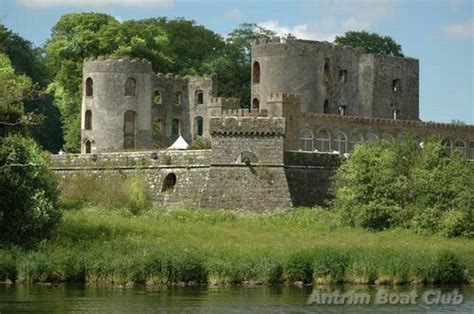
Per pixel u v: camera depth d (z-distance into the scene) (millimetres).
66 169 111562
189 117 147125
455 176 94062
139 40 154500
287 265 70938
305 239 84188
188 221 93062
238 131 101312
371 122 132000
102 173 108938
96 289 67250
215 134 101500
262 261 71188
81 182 104500
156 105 144000
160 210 100000
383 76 145000
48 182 78688
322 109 137125
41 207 76000
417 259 72938
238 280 70188
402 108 147125
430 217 91375
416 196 94000
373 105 143875
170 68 159875
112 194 100500
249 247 76938
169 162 105000
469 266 74250
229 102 137375
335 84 139625
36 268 68812
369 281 71125
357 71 143625
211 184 100812
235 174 101062
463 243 85562
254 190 100562
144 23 168250
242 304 62906
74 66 152000
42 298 63531
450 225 89500
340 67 140750
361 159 96125
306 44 135125
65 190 106438
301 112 125500
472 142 141375
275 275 70500
